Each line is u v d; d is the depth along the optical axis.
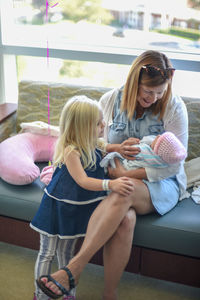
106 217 1.37
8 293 1.57
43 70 2.50
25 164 1.72
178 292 1.62
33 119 2.16
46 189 1.50
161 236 1.47
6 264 1.74
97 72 2.44
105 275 1.43
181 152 1.49
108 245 1.41
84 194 1.44
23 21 2.34
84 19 2.26
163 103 1.62
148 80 1.48
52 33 2.33
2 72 2.38
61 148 1.45
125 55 2.13
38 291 1.45
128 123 1.66
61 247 1.52
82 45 2.29
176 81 2.29
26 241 1.70
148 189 1.51
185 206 1.62
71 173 1.41
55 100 2.11
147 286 1.65
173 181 1.68
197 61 2.03
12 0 2.29
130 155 1.57
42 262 1.45
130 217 1.41
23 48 2.29
